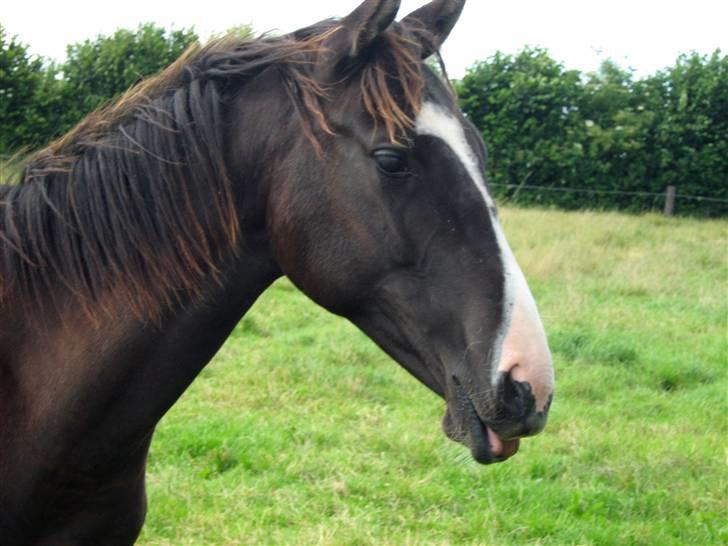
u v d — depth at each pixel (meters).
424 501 4.23
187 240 1.94
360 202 1.83
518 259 10.42
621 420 5.60
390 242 1.83
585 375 6.43
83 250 1.95
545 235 12.12
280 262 1.95
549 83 16.98
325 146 1.86
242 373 5.99
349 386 5.86
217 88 1.99
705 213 16.67
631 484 4.56
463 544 3.86
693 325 8.23
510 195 16.70
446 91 1.90
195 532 3.79
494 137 17.03
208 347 2.01
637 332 7.84
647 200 16.83
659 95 17.19
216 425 5.00
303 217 1.88
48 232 1.97
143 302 1.92
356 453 4.77
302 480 4.42
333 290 1.89
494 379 1.73
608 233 12.72
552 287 9.64
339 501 4.13
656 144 16.83
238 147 1.95
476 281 1.78
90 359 1.93
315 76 1.91
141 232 1.93
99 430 1.96
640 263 10.84
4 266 1.99
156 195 1.93
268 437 4.86
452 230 1.80
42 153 2.08
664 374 6.59
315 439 4.92
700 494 4.48
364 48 1.84
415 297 1.83
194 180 1.94
